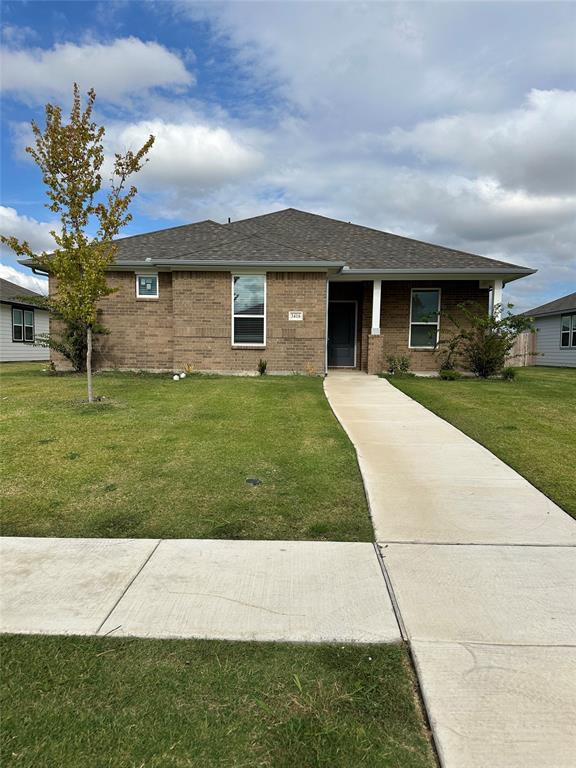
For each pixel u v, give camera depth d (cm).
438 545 338
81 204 758
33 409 772
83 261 771
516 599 273
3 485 445
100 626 246
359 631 244
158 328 1351
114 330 1355
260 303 1275
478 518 382
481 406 831
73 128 734
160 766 169
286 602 269
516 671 215
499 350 1277
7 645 232
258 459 520
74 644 233
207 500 414
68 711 193
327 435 621
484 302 1391
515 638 238
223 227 1620
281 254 1270
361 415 756
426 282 1400
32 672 214
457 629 245
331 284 1500
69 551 327
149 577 294
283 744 179
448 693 202
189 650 229
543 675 212
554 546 337
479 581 291
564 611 262
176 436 612
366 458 531
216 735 182
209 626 247
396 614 258
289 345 1282
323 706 197
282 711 194
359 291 1491
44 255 782
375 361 1321
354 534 355
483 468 500
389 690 206
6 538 346
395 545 338
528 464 512
